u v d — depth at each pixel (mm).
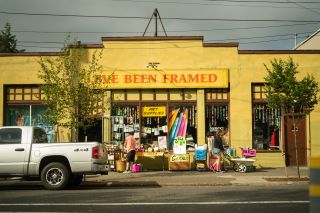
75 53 19188
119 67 20906
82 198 12266
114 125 20859
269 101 17094
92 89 17594
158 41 21000
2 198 12344
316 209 4254
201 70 20797
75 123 17266
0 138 14484
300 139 20859
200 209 10383
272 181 15859
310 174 4336
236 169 19156
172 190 13984
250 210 10242
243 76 20812
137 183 15672
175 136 20844
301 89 16578
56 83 17406
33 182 17047
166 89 21000
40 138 15078
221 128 20797
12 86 21359
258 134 20859
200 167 19578
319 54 20766
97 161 14336
